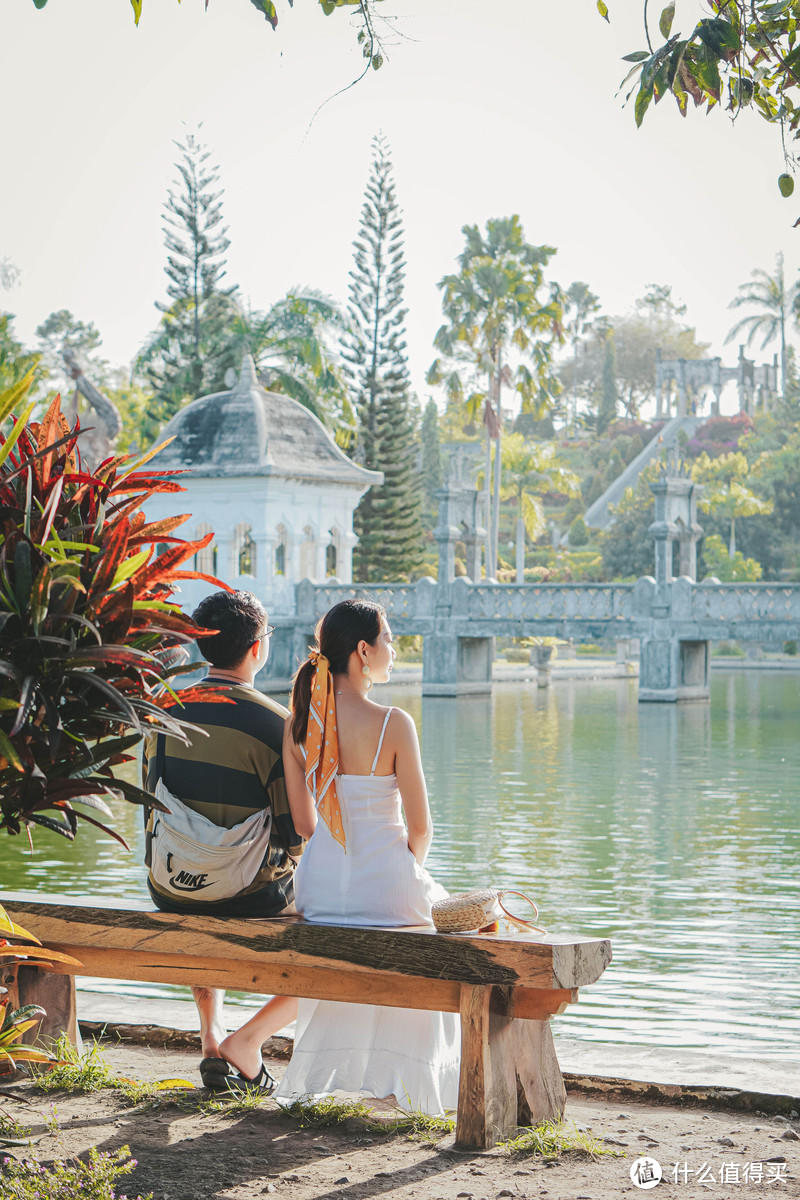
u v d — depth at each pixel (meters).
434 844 13.43
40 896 5.12
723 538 78.25
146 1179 4.07
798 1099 4.78
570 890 11.14
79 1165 4.08
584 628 36.25
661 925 9.83
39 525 3.71
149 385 58.25
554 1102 4.62
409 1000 4.43
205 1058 4.94
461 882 11.45
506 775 19.56
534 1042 4.59
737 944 9.26
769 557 78.81
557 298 58.66
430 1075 4.58
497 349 58.78
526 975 4.18
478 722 29.27
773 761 21.38
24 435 3.95
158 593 4.27
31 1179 3.80
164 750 4.77
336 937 4.41
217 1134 4.51
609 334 143.12
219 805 4.72
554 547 94.56
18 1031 4.35
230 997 8.33
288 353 54.16
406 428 56.34
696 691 36.81
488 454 59.59
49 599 3.70
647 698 35.44
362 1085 4.59
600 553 87.56
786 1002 7.80
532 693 40.53
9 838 13.83
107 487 3.95
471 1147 4.36
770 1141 4.45
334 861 4.66
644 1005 7.74
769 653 68.06
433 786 18.30
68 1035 5.21
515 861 12.52
